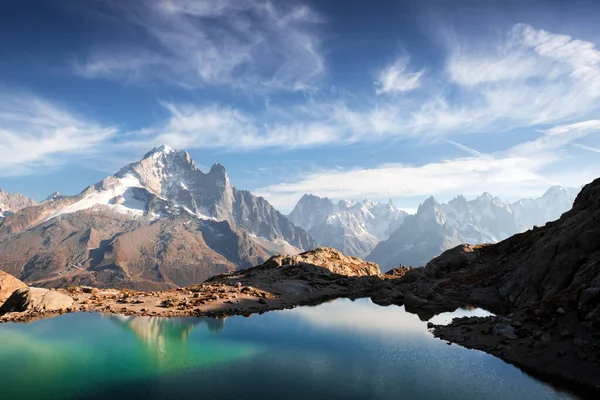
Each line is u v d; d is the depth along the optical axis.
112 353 28.95
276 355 29.44
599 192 48.97
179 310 42.50
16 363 26.67
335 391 23.06
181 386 23.61
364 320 42.16
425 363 27.89
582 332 27.11
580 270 34.91
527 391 22.98
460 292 57.56
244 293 52.56
